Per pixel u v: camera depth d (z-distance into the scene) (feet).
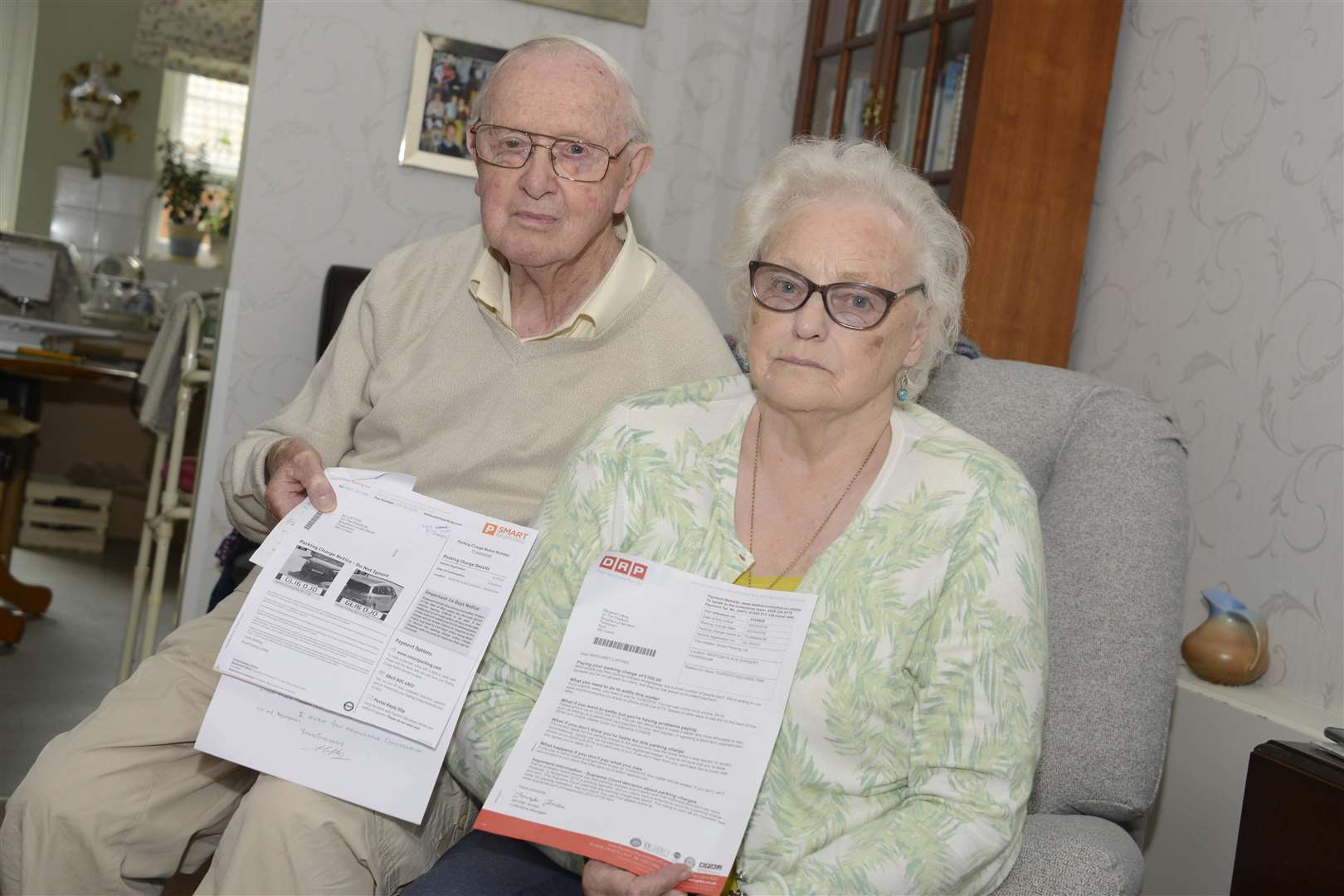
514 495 5.65
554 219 5.40
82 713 10.62
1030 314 8.63
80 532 17.79
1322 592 6.38
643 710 3.89
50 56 21.81
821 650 3.96
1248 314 7.20
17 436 13.58
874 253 4.14
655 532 4.33
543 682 4.33
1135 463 5.25
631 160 5.71
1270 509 6.86
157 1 21.95
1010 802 3.84
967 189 8.38
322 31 10.16
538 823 3.69
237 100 22.75
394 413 5.80
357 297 6.23
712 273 11.19
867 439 4.31
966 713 3.88
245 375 10.26
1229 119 7.57
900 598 3.99
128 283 19.51
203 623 5.54
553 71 5.43
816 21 10.75
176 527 19.08
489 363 5.73
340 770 4.12
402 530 4.42
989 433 5.40
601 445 4.55
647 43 10.85
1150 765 4.84
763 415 4.43
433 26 10.35
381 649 4.14
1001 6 8.34
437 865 4.31
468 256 6.02
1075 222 8.64
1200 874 6.07
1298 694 6.42
